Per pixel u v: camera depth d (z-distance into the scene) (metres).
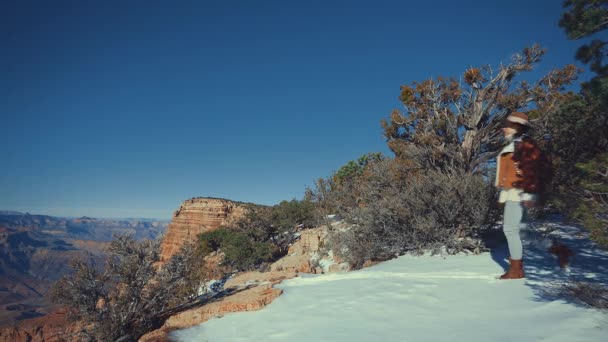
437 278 6.54
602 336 3.35
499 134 15.83
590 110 8.28
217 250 31.03
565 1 6.19
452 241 9.60
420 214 10.82
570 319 3.85
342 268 12.41
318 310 5.26
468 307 4.75
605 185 4.19
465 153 14.95
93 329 7.73
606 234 4.07
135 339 7.45
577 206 4.62
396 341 3.87
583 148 8.50
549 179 5.06
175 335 4.80
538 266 6.38
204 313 5.58
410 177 13.29
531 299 4.70
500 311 4.45
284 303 5.79
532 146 5.04
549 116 10.13
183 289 9.15
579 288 4.79
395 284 6.34
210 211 56.59
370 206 12.20
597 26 5.69
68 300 7.89
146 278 8.41
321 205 24.47
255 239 28.09
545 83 15.57
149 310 8.38
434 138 15.99
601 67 5.50
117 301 8.02
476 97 15.59
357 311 5.05
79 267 8.09
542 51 15.02
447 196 10.11
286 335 4.41
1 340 22.86
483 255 8.47
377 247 11.35
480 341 3.63
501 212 10.03
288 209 27.41
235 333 4.69
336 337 4.16
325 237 16.41
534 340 3.51
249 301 5.68
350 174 28.02
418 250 10.16
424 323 4.35
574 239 7.99
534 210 8.95
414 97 17.23
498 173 5.53
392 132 18.59
